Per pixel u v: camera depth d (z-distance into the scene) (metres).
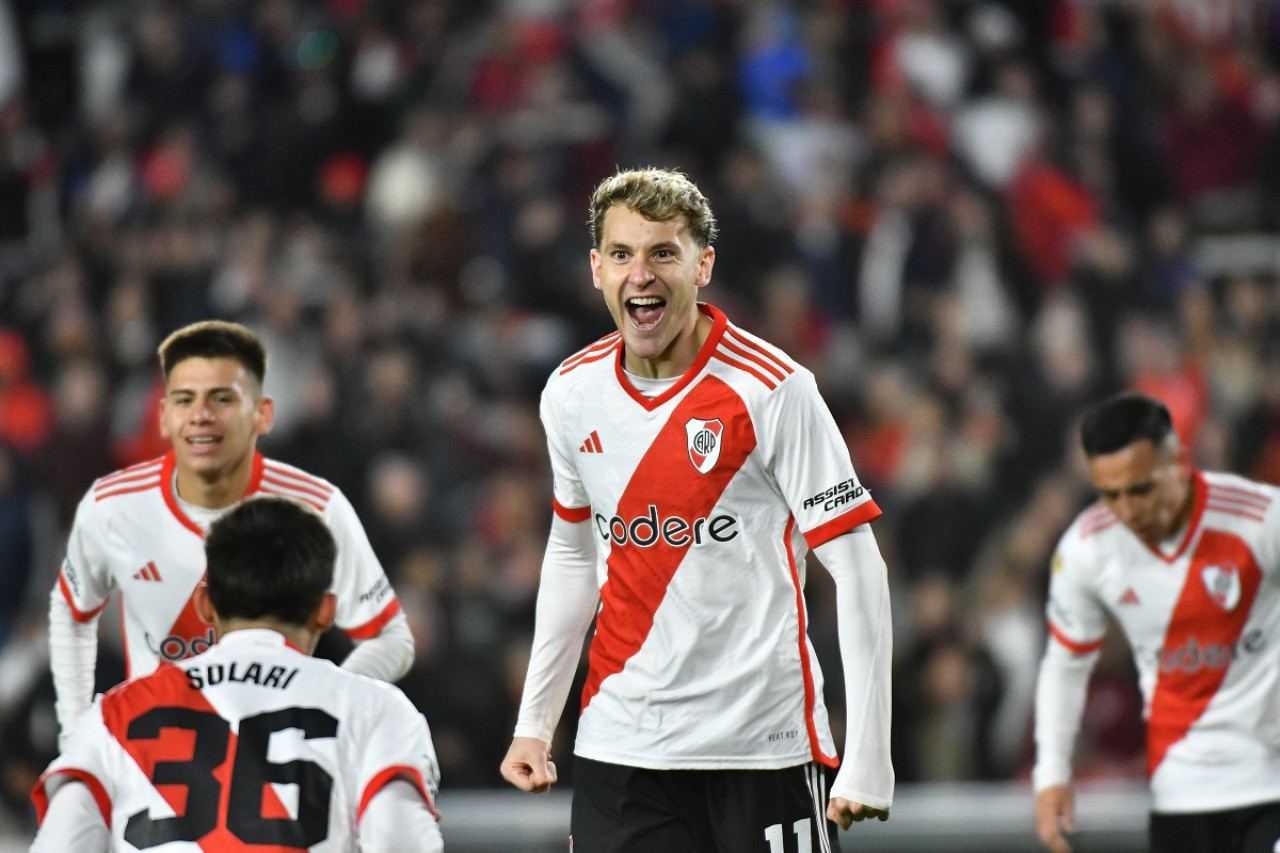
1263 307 43.97
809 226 42.81
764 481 14.75
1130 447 18.23
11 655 34.94
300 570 12.70
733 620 14.83
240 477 16.77
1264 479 39.84
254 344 16.73
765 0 48.12
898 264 42.06
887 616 14.61
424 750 12.38
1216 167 50.03
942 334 40.47
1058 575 19.86
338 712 12.32
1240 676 18.86
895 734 32.84
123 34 50.09
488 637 32.84
